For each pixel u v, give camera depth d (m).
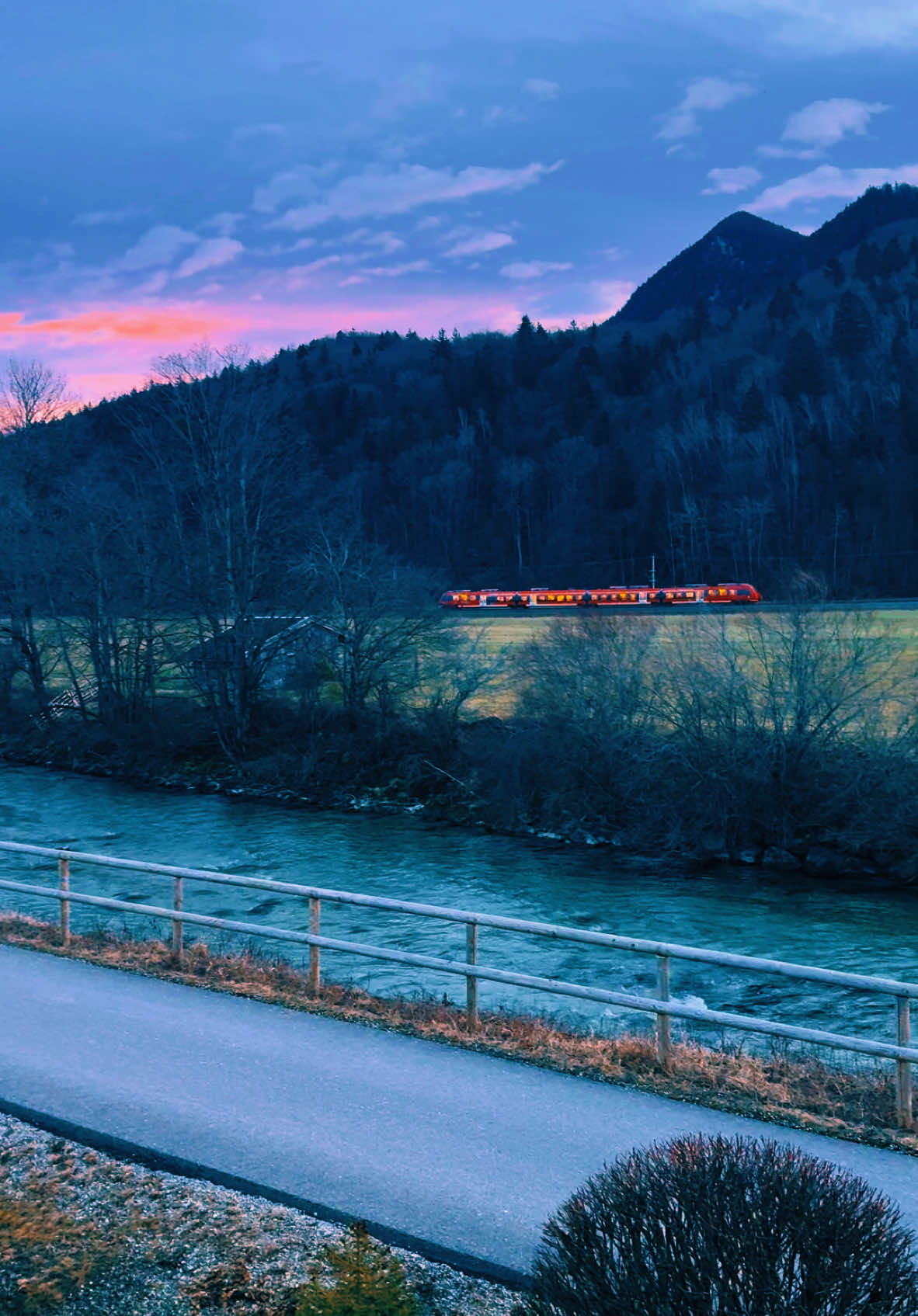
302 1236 6.21
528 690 37.81
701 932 24.83
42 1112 7.74
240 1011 10.04
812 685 32.72
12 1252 6.07
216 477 44.47
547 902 27.17
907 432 151.25
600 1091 8.23
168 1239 6.20
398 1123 7.60
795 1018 18.98
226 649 44.34
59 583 49.03
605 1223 4.44
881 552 132.12
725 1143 4.76
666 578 144.38
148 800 39.44
